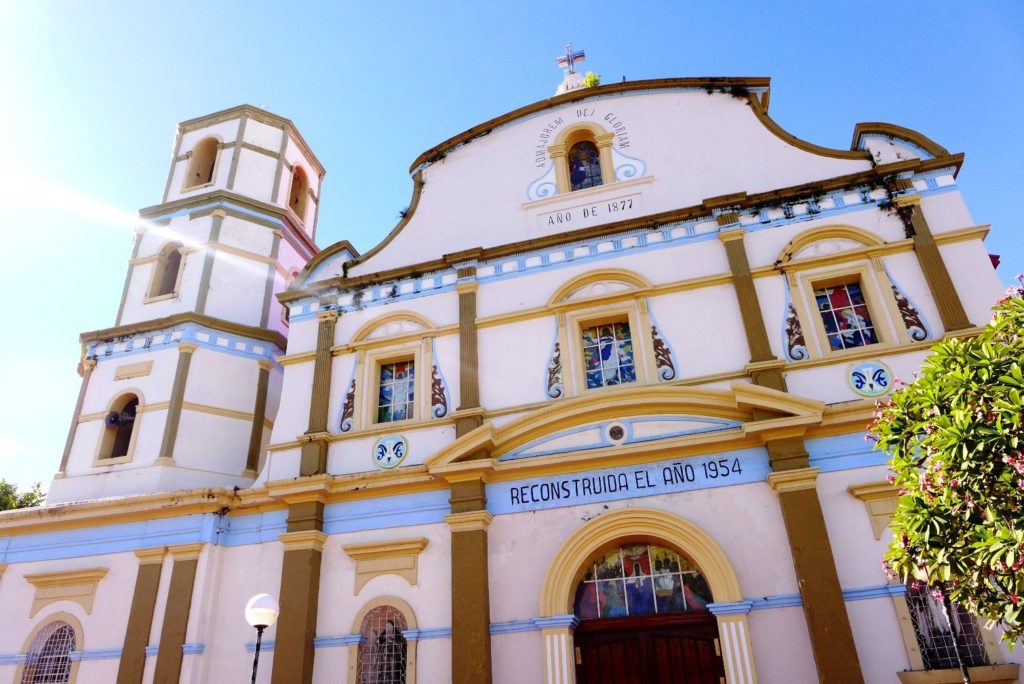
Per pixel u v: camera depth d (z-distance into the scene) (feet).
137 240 62.18
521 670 35.73
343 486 42.47
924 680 30.76
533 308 44.39
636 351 41.81
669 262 43.68
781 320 40.29
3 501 83.92
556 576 36.81
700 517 36.60
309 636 39.29
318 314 49.03
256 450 53.62
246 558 43.19
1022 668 30.45
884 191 42.04
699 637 35.09
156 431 50.88
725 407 38.09
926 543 23.25
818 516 34.55
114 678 41.22
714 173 46.44
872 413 36.09
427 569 39.55
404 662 38.32
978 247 39.29
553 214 48.16
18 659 43.37
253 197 62.90
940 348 24.52
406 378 46.68
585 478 39.14
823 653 32.01
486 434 40.09
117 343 55.52
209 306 56.70
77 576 44.55
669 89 50.26
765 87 48.67
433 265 48.01
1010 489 21.26
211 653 41.14
